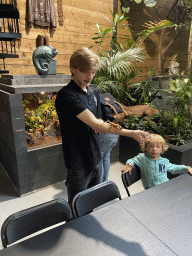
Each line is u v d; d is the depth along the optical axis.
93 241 0.85
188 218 0.97
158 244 0.83
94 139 1.35
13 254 0.80
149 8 4.86
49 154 2.46
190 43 3.73
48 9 3.44
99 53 3.90
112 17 4.32
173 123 2.67
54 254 0.79
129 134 0.96
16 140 2.19
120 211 1.02
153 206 1.05
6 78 2.54
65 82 2.72
